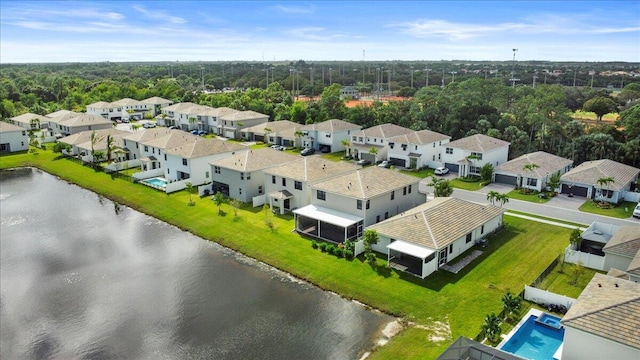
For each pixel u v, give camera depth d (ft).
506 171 219.82
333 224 151.84
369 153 268.41
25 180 245.45
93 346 103.09
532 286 118.62
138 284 130.52
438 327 104.73
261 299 120.88
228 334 106.01
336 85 487.20
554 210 181.98
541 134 287.69
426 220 136.36
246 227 166.81
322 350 99.14
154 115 479.41
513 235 155.22
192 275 135.33
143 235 167.02
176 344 102.94
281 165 190.19
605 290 89.45
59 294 125.90
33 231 171.94
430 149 260.62
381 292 120.37
